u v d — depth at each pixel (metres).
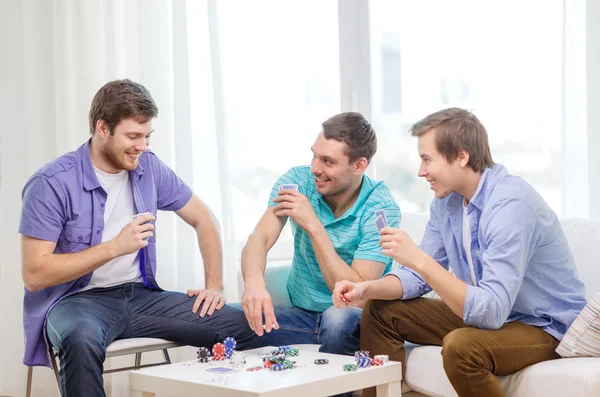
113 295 2.41
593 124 2.84
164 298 2.45
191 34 3.28
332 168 2.40
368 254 2.39
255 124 3.35
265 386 1.71
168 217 3.27
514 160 2.99
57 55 3.26
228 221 3.22
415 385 2.14
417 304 2.19
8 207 3.28
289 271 2.71
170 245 3.27
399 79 3.22
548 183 2.94
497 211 2.01
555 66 2.91
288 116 3.35
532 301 2.06
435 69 3.13
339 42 3.32
